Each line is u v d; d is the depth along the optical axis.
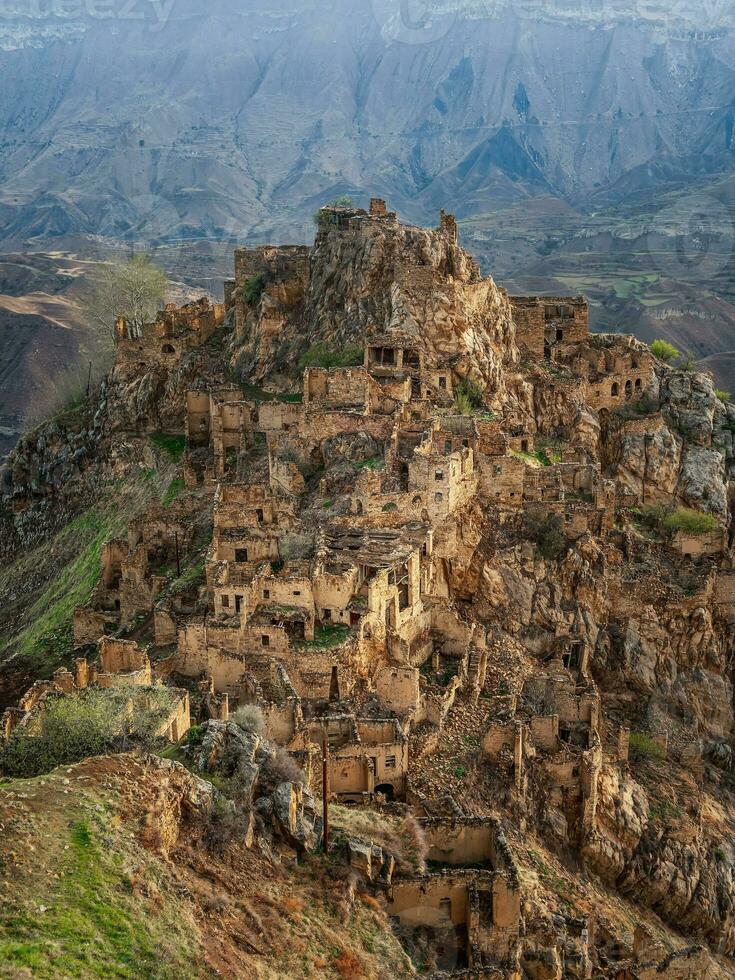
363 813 58.47
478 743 78.12
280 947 43.84
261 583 81.38
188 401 125.62
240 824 48.50
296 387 122.69
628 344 138.25
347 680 79.19
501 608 98.69
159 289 171.75
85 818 44.69
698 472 125.06
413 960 49.78
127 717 56.81
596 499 108.81
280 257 141.75
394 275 120.12
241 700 73.75
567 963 57.78
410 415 108.56
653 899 84.06
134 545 102.19
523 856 69.94
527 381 125.69
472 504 101.88
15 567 140.50
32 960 37.66
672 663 106.00
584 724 87.44
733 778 103.88
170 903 42.84
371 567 86.06
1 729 58.59
